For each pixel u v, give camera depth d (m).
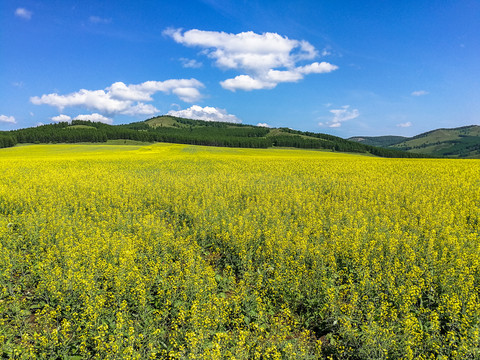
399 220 12.46
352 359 5.76
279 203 15.95
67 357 5.56
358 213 12.75
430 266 8.20
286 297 7.38
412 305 6.85
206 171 32.62
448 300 6.57
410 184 21.05
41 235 10.57
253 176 26.67
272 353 5.70
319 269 8.03
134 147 90.62
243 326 6.60
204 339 5.83
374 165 37.25
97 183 21.53
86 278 7.50
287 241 9.64
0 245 9.15
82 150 79.88
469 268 7.84
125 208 15.48
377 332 5.67
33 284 8.04
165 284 7.68
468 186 19.47
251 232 10.80
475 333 5.36
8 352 5.39
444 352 5.65
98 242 9.64
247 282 7.76
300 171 30.92
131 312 7.00
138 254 9.31
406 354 5.25
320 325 6.79
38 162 42.41
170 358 5.48
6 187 18.72
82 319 6.20
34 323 6.72
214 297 6.78
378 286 7.25
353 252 8.80
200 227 11.81
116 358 5.22
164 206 16.31
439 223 11.53
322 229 11.76
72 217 13.25
